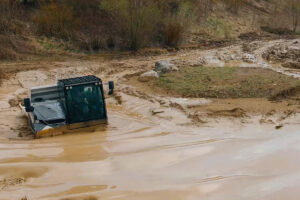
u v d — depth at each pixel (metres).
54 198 7.65
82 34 26.73
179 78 18.70
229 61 24.67
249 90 15.86
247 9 39.47
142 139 11.20
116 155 9.98
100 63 23.05
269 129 11.74
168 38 28.47
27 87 18.30
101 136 11.42
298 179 8.36
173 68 20.55
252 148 10.30
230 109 13.56
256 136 11.22
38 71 20.56
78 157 9.89
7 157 9.81
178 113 13.59
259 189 7.95
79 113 11.53
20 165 9.35
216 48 28.44
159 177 8.62
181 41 29.25
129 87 17.73
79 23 27.23
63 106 11.95
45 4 28.19
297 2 37.62
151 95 16.28
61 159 9.73
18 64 21.69
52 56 23.73
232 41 31.33
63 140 11.06
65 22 26.70
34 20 26.83
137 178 8.59
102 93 11.77
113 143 10.84
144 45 27.55
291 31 36.31
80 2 29.17
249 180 8.38
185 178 8.54
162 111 13.80
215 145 10.59
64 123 11.56
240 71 20.28
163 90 17.00
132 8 26.16
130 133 11.73
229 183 8.23
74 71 21.06
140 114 13.80
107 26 28.27
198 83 17.55
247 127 11.98
